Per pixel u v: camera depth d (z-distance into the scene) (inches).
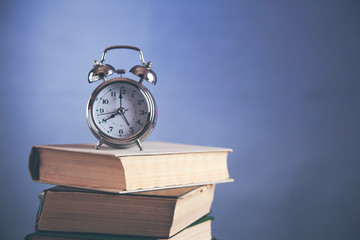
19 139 82.3
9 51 82.4
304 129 75.0
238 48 77.1
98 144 35.0
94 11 81.3
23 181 82.1
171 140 78.9
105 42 80.8
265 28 76.2
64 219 31.4
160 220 30.2
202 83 78.3
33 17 82.4
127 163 30.6
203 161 37.4
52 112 82.2
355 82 73.4
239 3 77.1
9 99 82.5
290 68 75.4
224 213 77.1
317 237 74.5
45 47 82.4
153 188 32.2
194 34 78.5
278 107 75.7
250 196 76.5
